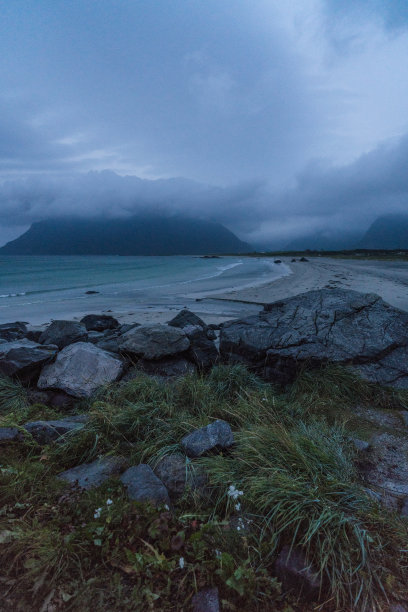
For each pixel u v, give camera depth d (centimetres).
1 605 186
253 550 229
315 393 510
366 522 252
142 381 520
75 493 272
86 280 3788
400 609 201
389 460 363
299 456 312
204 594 198
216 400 498
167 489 293
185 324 947
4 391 520
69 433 368
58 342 716
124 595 194
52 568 205
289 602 203
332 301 703
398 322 628
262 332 642
